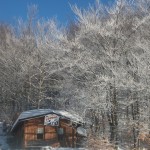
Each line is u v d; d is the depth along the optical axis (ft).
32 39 153.38
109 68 86.17
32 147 108.17
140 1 92.94
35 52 146.00
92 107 89.04
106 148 86.33
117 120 88.69
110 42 89.97
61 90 111.04
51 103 144.05
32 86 147.33
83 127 108.78
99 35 90.48
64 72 105.29
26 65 145.48
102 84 83.82
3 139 126.93
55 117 108.78
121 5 90.68
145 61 83.87
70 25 112.06
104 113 94.12
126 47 89.20
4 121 145.59
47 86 142.00
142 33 92.17
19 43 154.30
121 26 90.27
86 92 91.04
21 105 153.48
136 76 85.61
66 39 94.99
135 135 85.61
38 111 112.37
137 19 89.61
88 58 90.33
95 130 95.86
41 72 140.87
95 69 90.33
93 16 93.20
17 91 151.43
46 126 109.91
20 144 114.01
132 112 87.81
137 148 84.43
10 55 151.33
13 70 151.33
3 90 155.63
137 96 84.38
